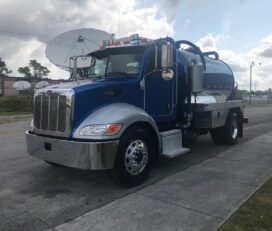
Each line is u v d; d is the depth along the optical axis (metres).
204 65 8.12
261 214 4.02
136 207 4.34
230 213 4.07
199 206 4.34
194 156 7.58
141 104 5.90
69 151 4.80
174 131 6.51
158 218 3.97
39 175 5.99
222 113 8.51
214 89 8.71
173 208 4.29
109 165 4.78
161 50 5.79
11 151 8.42
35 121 5.50
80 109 4.94
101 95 5.19
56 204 4.50
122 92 5.52
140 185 5.33
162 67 5.79
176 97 6.89
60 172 6.18
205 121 7.90
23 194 4.93
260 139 10.12
